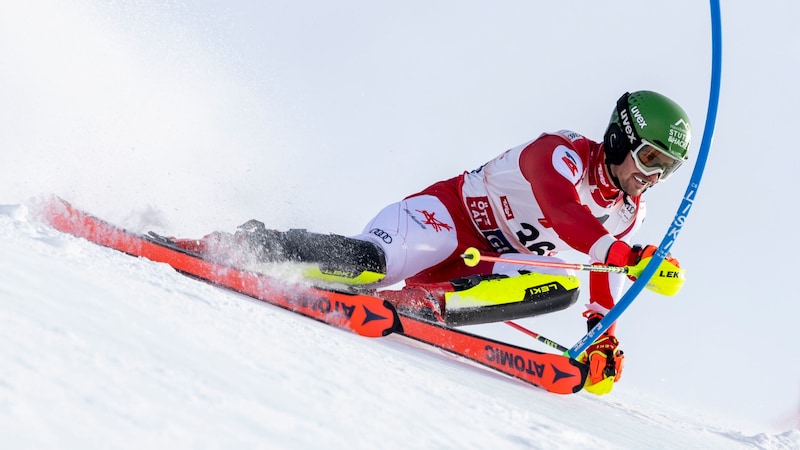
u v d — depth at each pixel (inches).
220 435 151.3
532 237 530.0
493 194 531.8
